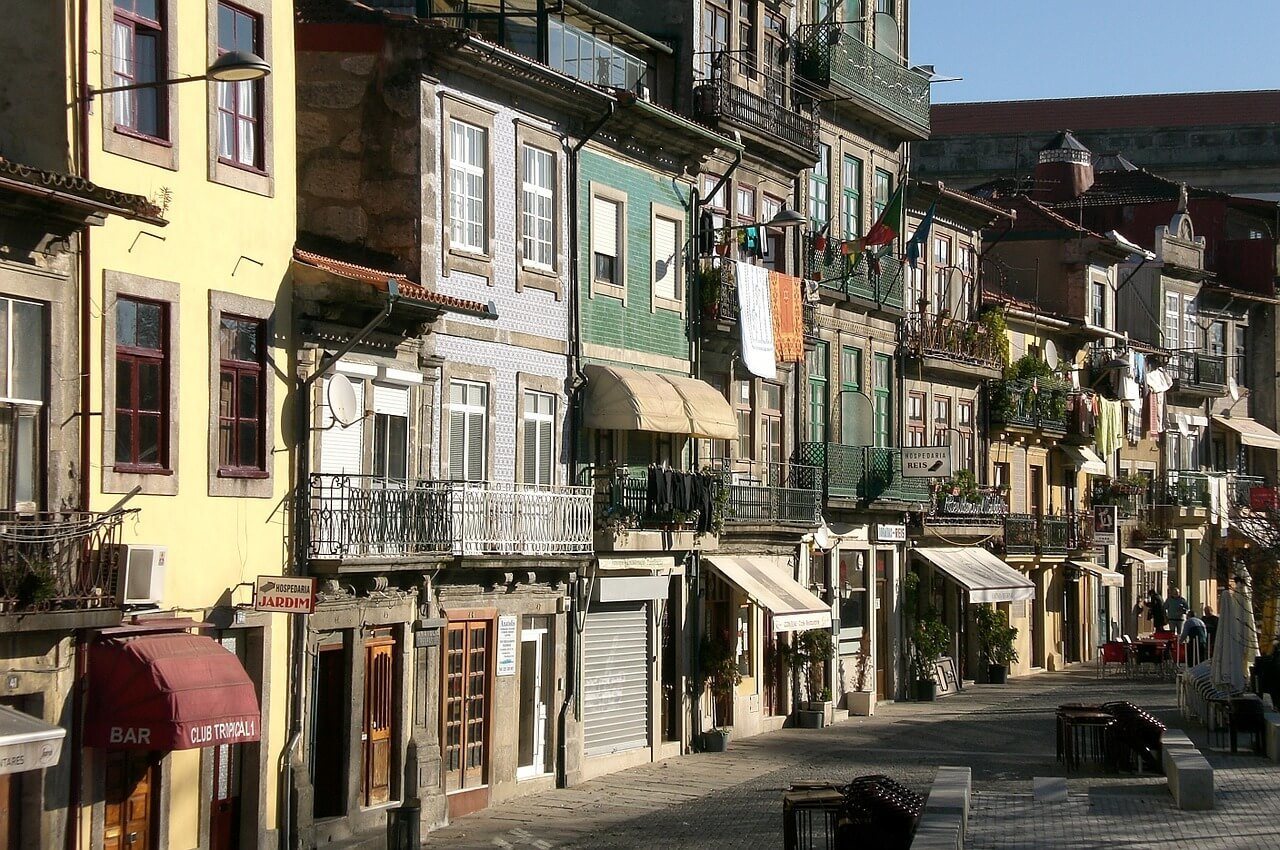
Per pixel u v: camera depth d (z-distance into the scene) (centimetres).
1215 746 3180
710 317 3466
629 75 3353
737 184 3653
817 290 4016
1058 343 5747
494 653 2739
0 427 1798
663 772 3089
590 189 3084
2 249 1791
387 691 2486
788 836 1958
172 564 2058
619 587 3077
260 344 2241
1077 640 5766
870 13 4503
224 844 2161
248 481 2202
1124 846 2067
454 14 3019
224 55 1873
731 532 3456
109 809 1950
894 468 4294
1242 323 7269
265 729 2206
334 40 2658
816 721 3797
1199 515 6481
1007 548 5059
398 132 2636
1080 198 6731
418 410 2589
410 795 2497
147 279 2017
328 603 2333
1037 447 5491
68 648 1864
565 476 3000
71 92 1906
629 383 3045
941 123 8188
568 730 2930
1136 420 6244
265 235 2247
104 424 1930
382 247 2631
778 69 3956
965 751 3316
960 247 5038
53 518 1830
